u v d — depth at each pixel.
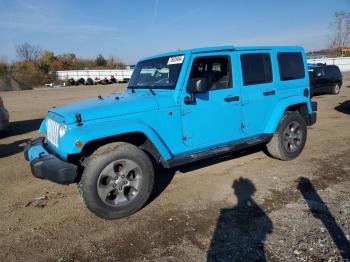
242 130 5.11
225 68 4.85
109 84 46.09
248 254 3.09
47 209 4.30
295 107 6.23
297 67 5.96
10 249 3.40
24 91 34.84
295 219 3.70
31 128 10.50
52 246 3.42
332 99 14.71
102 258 3.17
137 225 3.76
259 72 5.28
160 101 4.21
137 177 3.98
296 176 5.04
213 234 3.48
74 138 3.55
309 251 3.09
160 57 4.86
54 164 3.71
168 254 3.17
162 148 4.11
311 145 6.79
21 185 5.21
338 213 3.78
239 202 4.23
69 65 78.12
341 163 5.52
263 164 5.69
